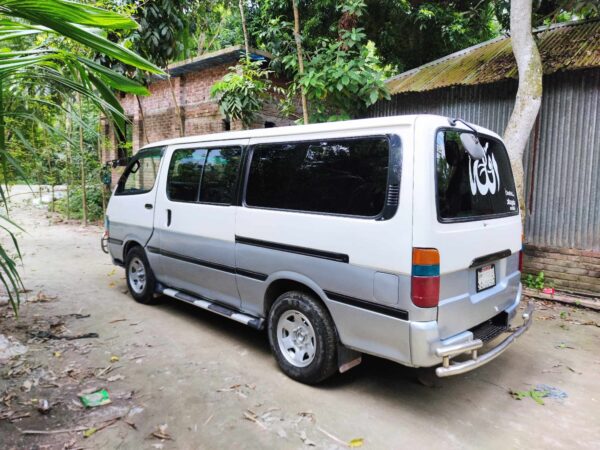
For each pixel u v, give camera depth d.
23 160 5.14
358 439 2.56
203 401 2.95
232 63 8.27
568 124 5.44
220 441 2.53
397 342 2.59
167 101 9.91
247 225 3.51
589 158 5.32
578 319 4.72
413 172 2.54
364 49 6.27
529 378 3.40
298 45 6.12
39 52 2.30
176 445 2.49
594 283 5.31
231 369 3.44
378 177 2.71
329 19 8.02
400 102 6.92
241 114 6.85
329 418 2.78
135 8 6.21
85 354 3.68
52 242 8.79
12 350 3.69
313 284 3.03
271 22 7.51
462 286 2.74
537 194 5.72
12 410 2.82
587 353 3.87
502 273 3.23
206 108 8.96
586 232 5.39
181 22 6.92
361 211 2.78
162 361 3.56
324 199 3.00
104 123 11.30
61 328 4.25
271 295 3.45
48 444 2.48
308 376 3.12
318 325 3.03
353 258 2.77
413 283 2.49
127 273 5.19
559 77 5.47
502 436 2.64
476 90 6.18
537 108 5.11
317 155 3.09
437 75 6.61
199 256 4.03
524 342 4.09
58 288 5.64
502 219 3.23
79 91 2.30
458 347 2.54
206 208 3.91
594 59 5.01
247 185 3.56
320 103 6.65
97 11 1.75
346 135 2.93
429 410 2.91
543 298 5.32
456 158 2.82
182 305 5.06
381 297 2.64
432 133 2.61
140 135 10.73
